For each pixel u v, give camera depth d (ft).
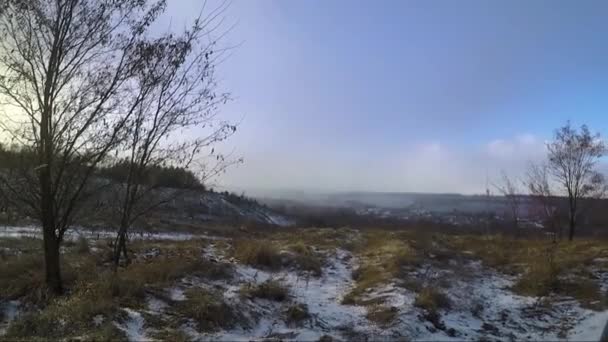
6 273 33.42
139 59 32.60
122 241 38.22
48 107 30.68
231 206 166.50
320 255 50.96
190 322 27.17
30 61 30.30
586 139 83.20
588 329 29.19
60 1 30.68
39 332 25.11
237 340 25.70
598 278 42.22
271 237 69.82
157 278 34.40
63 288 31.78
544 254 53.52
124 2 37.73
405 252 48.67
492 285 42.98
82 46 31.45
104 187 35.01
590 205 83.20
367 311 32.17
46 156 30.66
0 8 29.48
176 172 37.88
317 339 26.50
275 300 33.65
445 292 36.27
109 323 25.11
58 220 32.91
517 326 31.60
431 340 27.63
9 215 32.50
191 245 53.52
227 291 33.58
